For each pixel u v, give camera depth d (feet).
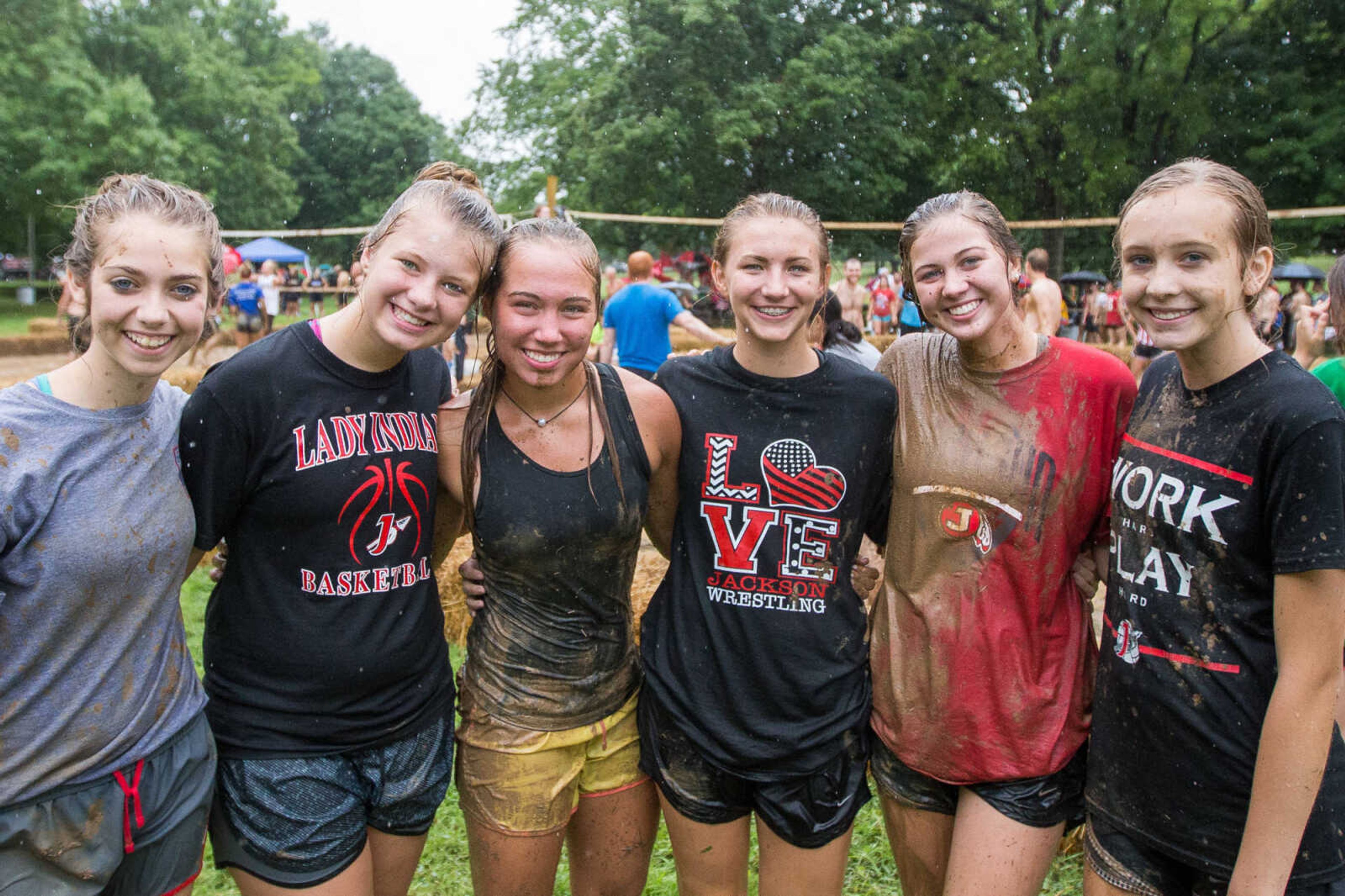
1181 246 6.59
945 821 8.36
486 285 7.80
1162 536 7.00
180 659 7.20
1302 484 6.28
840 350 16.89
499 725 8.06
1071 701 8.00
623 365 27.12
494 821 8.14
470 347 31.63
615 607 8.32
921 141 97.66
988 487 7.83
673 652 8.21
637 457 8.07
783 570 7.95
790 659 7.91
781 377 8.07
